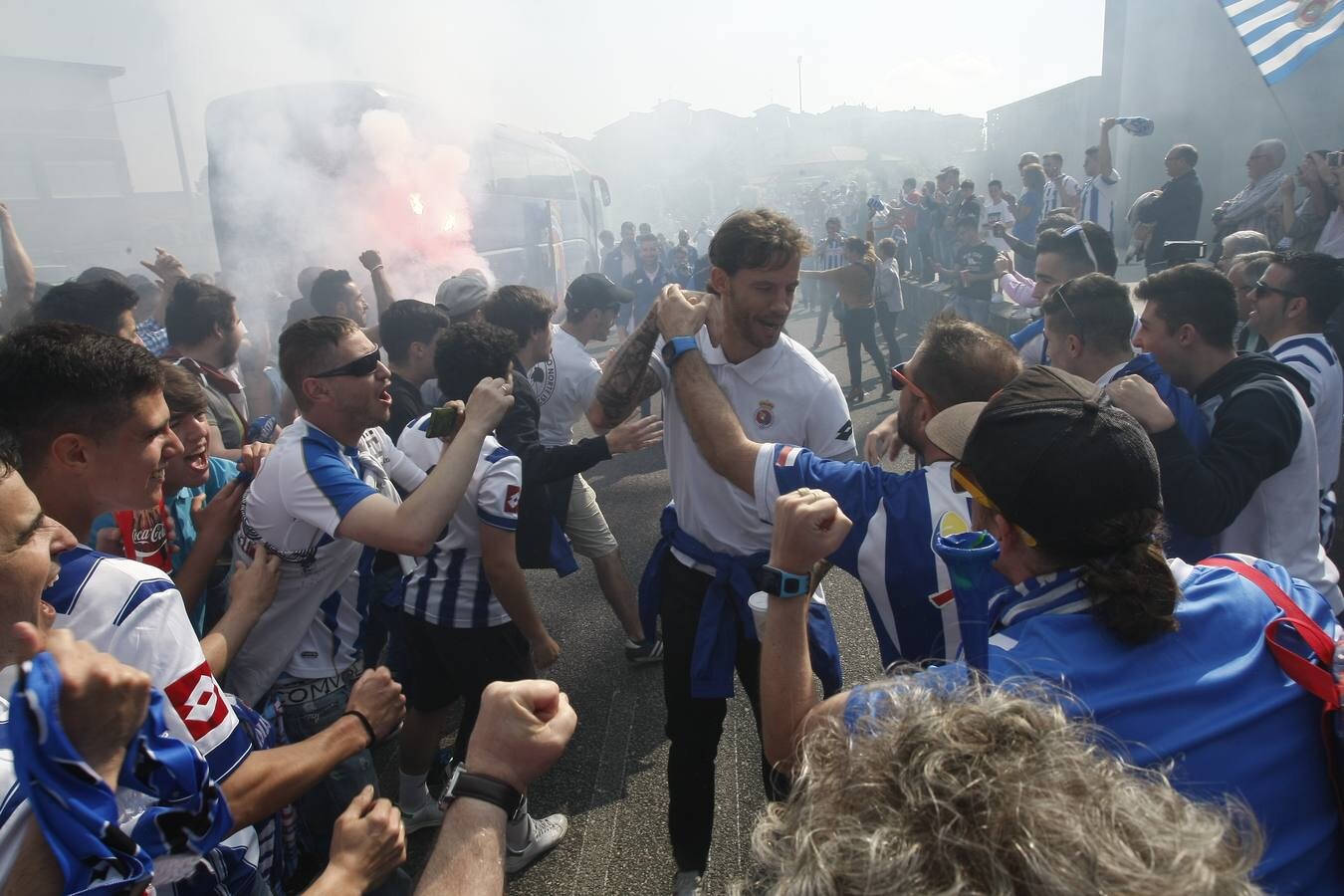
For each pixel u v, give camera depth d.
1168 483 1.99
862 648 3.88
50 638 0.90
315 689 2.13
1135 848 0.65
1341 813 0.96
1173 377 2.43
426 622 2.54
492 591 2.53
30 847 0.85
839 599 4.39
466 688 2.61
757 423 2.25
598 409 2.44
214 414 3.49
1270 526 2.30
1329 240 5.72
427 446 2.61
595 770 3.12
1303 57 5.23
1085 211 10.11
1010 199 11.64
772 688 1.22
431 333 3.39
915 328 12.30
